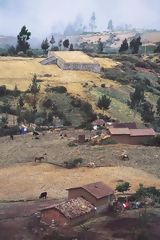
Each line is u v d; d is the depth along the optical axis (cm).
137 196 7800
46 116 14062
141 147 10838
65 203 6994
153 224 6831
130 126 12238
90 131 12569
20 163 10000
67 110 14700
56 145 11106
